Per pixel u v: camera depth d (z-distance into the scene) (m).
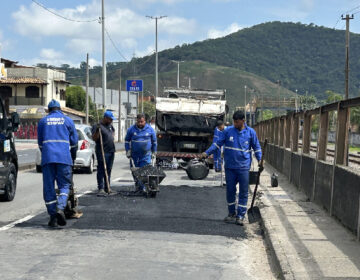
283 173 19.11
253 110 104.31
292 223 8.99
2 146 11.08
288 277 5.70
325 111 11.31
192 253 7.12
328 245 7.32
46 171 8.60
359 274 5.84
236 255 7.14
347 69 46.09
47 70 68.31
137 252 7.05
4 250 6.98
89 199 11.89
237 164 9.52
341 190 9.05
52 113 8.78
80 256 6.74
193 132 22.94
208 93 26.42
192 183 16.34
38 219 9.33
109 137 12.92
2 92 67.31
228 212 10.63
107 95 103.81
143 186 12.78
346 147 9.50
